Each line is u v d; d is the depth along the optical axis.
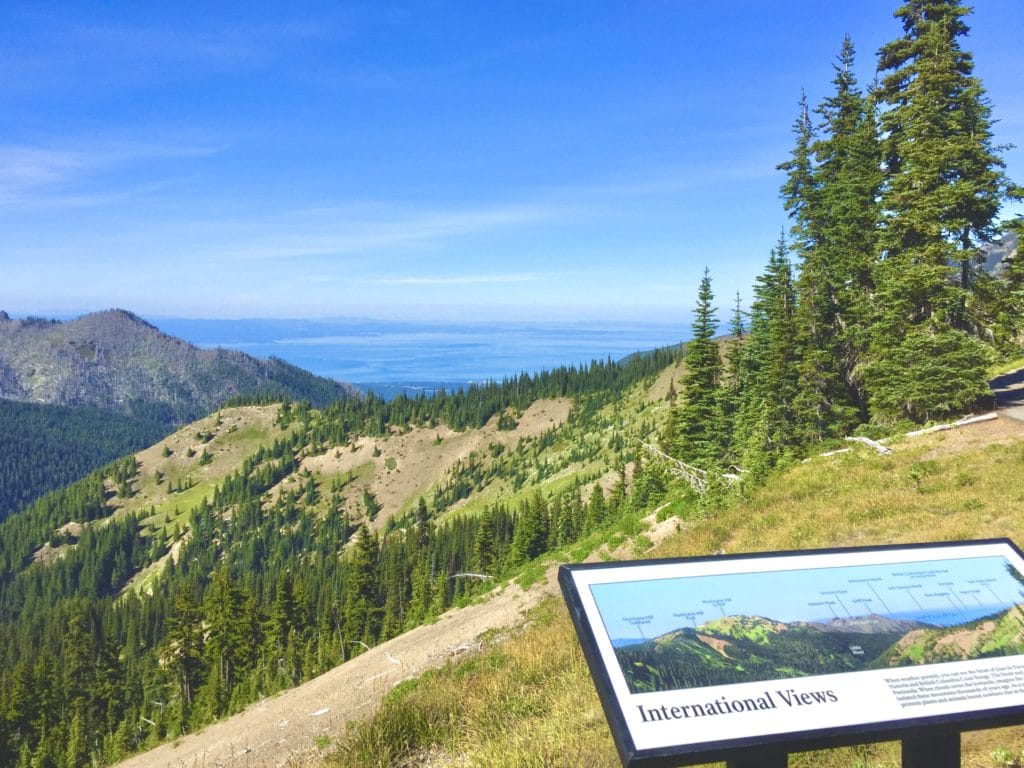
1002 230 27.22
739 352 42.41
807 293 33.94
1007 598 3.93
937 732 3.27
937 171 26.77
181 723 79.50
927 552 4.16
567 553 31.80
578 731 7.81
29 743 98.25
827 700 3.23
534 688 10.89
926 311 27.12
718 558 3.89
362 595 95.94
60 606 165.88
